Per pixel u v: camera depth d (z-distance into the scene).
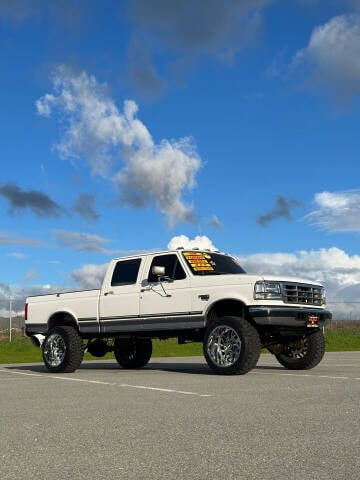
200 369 13.40
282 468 4.15
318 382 9.66
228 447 4.80
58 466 4.28
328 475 3.97
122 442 5.04
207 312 11.67
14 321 26.77
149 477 3.97
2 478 4.00
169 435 5.31
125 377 11.25
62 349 13.24
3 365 16.55
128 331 12.77
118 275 13.20
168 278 12.25
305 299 11.77
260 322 11.09
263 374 11.39
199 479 3.92
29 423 6.04
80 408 7.05
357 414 6.36
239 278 11.42
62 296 13.94
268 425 5.73
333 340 30.05
